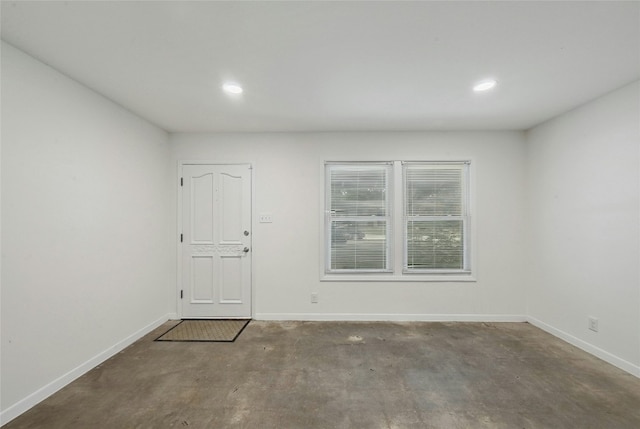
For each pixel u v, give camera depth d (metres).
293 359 2.63
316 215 3.68
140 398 2.05
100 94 2.59
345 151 3.68
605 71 2.20
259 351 2.79
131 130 3.00
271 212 3.68
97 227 2.55
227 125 3.44
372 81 2.37
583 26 1.69
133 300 3.01
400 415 1.88
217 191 3.69
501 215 3.63
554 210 3.18
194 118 3.19
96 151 2.54
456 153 3.65
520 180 3.63
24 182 1.93
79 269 2.36
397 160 3.67
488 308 3.63
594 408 1.94
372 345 2.92
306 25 1.68
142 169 3.17
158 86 2.45
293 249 3.68
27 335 1.94
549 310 3.26
